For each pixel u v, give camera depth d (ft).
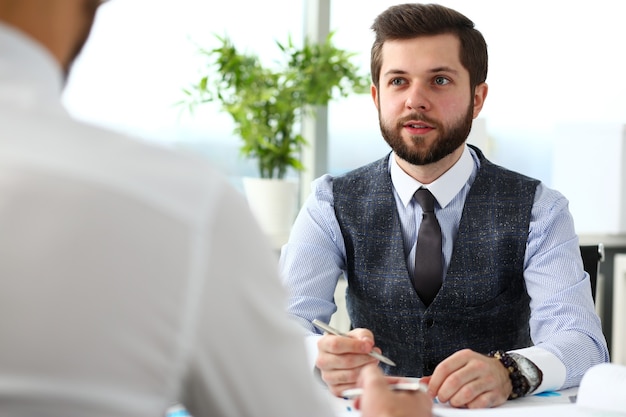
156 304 1.67
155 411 1.65
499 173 6.25
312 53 10.30
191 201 1.77
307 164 11.46
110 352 1.61
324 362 4.73
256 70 9.99
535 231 5.93
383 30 5.96
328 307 6.21
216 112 10.56
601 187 11.19
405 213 6.17
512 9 11.68
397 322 6.02
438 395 4.48
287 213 10.18
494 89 11.73
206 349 1.77
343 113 11.50
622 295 10.46
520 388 4.71
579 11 11.80
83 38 1.95
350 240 6.23
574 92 11.85
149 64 10.16
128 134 1.84
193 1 10.36
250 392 1.86
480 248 5.98
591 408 4.03
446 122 5.84
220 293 1.77
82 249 1.62
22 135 1.68
